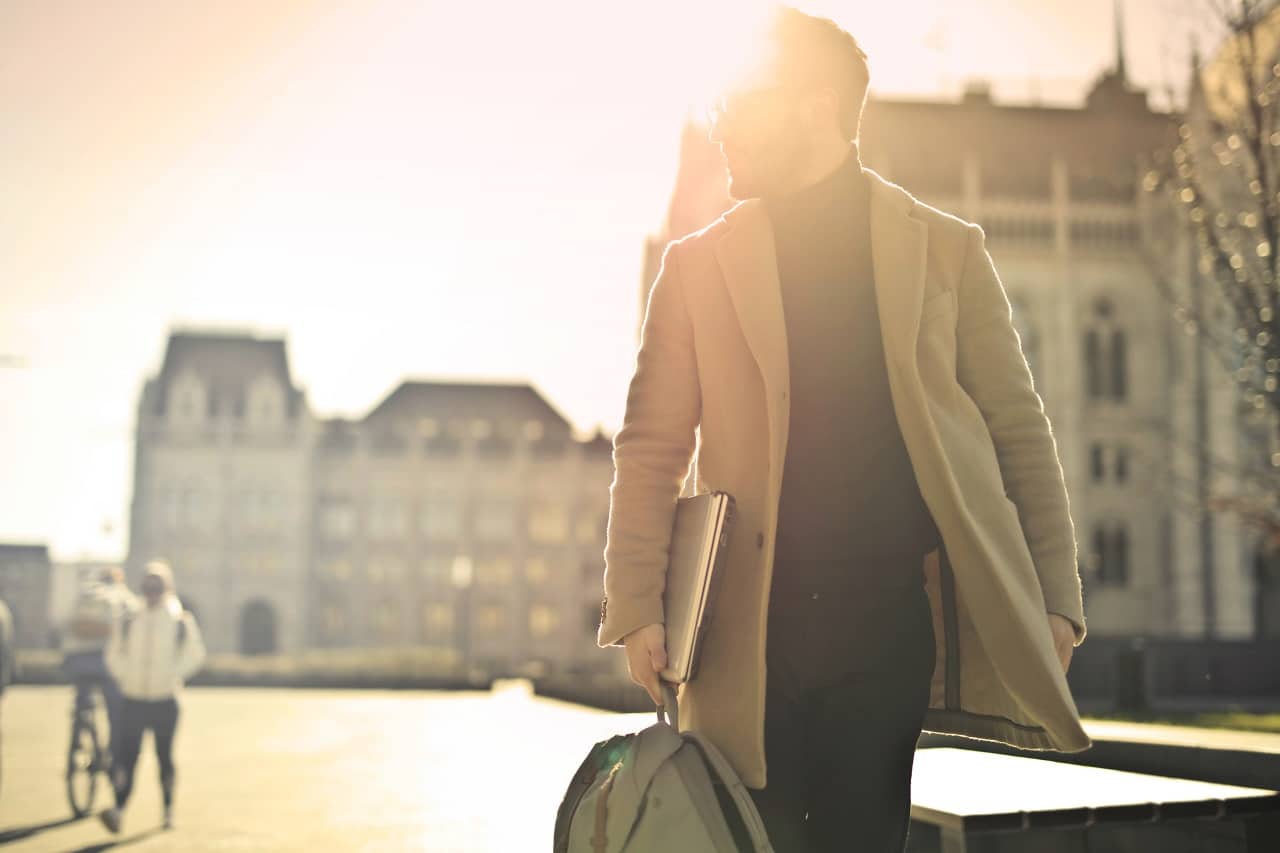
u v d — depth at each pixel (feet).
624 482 6.52
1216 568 159.22
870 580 6.07
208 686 137.80
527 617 281.54
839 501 6.10
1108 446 185.26
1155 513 182.50
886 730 6.01
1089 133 195.21
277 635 270.67
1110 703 45.60
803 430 6.17
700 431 6.64
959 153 192.03
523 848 22.20
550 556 283.79
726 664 6.04
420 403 293.02
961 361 6.53
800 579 6.08
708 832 5.42
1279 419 30.60
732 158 6.51
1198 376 159.74
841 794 5.97
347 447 282.56
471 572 281.74
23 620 269.23
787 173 6.43
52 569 272.10
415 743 51.49
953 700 6.45
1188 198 32.76
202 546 271.49
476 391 295.69
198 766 41.42
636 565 6.34
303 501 274.57
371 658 149.18
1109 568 183.11
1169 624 179.63
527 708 84.79
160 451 273.54
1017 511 6.34
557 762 41.96
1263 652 60.54
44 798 33.09
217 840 24.16
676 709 6.23
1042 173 191.72
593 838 5.58
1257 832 10.13
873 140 191.72
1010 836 11.19
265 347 282.15
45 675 132.36
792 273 6.39
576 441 287.69
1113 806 9.87
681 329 6.66
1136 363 186.50
